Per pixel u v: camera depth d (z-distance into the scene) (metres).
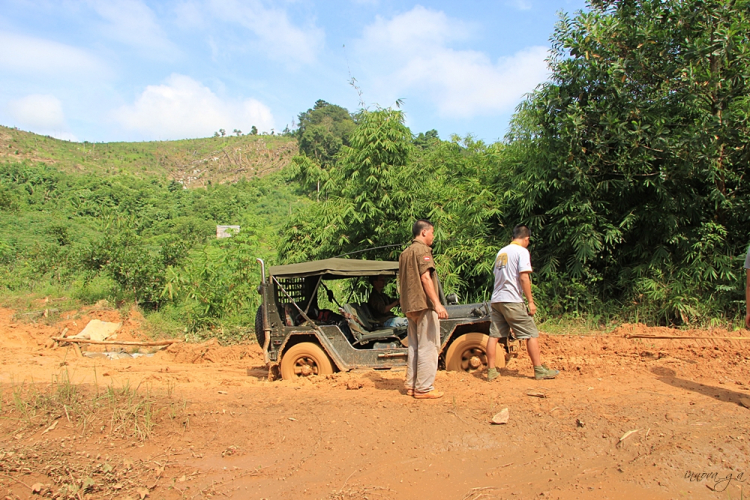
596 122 8.37
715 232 8.23
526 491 3.05
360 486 3.21
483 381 5.23
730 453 3.25
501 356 5.74
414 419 4.20
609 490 2.98
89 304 11.26
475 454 3.57
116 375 6.71
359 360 5.89
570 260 9.16
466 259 9.77
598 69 8.22
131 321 10.05
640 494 2.92
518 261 5.09
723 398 4.34
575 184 8.64
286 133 117.50
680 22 8.00
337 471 3.44
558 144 8.62
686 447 3.33
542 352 6.84
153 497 3.18
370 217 10.25
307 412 4.54
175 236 12.25
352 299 7.51
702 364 5.55
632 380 5.04
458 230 10.05
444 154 11.33
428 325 4.73
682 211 8.29
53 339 8.87
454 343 5.80
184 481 3.38
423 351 4.73
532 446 3.61
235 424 4.32
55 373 6.73
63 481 3.36
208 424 4.34
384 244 10.49
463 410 4.31
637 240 9.02
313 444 3.88
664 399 4.32
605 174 8.77
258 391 5.43
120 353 8.81
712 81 7.73
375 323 6.46
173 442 4.00
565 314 8.88
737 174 8.40
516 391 4.75
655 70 8.25
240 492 3.23
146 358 8.36
